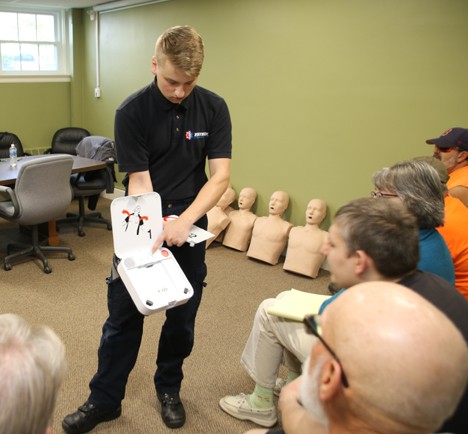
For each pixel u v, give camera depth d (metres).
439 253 1.44
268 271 3.65
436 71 2.95
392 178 1.49
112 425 1.92
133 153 1.69
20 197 3.22
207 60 4.20
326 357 0.67
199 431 1.92
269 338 1.79
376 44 3.17
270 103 3.85
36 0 4.71
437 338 0.58
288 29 3.58
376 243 1.08
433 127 3.04
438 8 2.86
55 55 5.64
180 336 1.91
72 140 5.40
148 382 2.21
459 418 0.99
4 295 2.98
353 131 3.41
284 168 3.89
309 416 0.89
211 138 1.83
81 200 4.32
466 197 2.28
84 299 3.00
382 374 0.58
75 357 2.35
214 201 1.75
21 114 5.36
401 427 0.60
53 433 1.85
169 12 4.40
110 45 5.12
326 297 1.75
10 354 0.60
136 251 1.62
